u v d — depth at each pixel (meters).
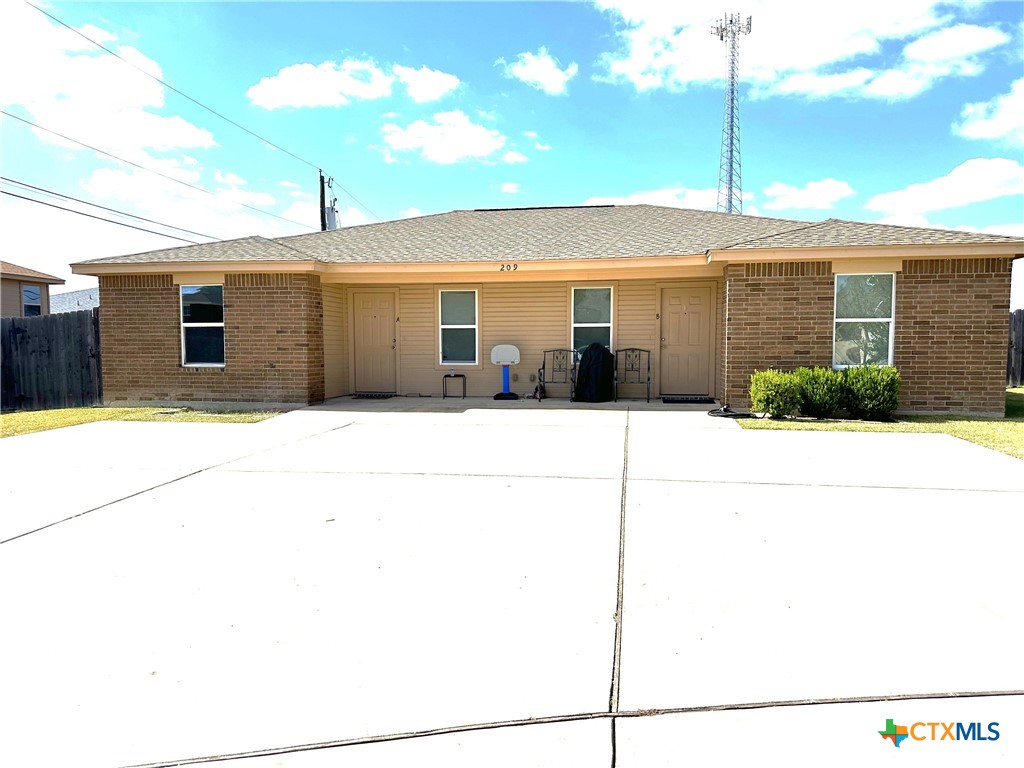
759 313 9.55
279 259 10.75
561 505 4.49
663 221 13.26
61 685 2.24
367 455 6.39
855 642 2.50
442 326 12.63
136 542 3.76
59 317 12.51
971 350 9.15
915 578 3.12
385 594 3.01
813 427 8.13
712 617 2.73
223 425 8.69
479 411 10.07
